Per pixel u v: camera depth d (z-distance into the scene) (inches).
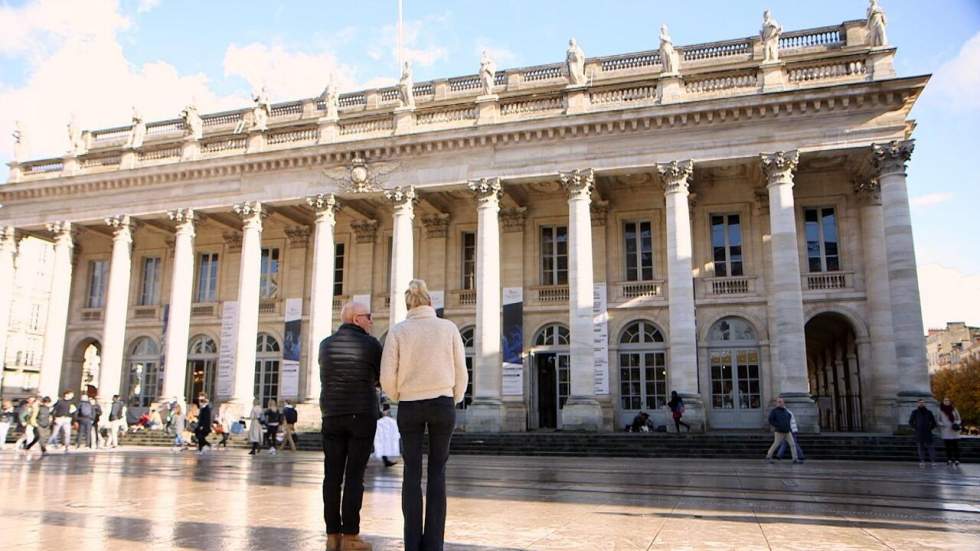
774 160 1155.9
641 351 1337.4
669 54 1229.1
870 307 1220.5
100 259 1743.4
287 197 1406.3
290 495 447.5
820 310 1251.8
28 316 2679.6
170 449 1172.5
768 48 1190.9
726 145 1185.4
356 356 258.7
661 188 1368.1
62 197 1582.2
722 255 1338.6
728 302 1299.2
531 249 1427.2
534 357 1389.0
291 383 1462.8
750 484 544.4
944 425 817.5
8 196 1609.3
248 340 1376.7
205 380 1598.2
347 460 257.8
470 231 1477.6
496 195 1284.4
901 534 302.0
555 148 1263.5
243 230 1423.5
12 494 446.6
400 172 1339.8
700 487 517.7
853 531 309.0
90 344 1742.1
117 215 1524.4
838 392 1438.2
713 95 1200.2
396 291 1298.0
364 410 255.8
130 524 315.3
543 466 769.6
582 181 1236.5
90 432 1146.7
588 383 1183.6
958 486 536.1
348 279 1524.4
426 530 223.8
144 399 1633.9
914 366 1056.2
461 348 239.0
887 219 1111.0
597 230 1382.9
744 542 278.5
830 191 1286.9
